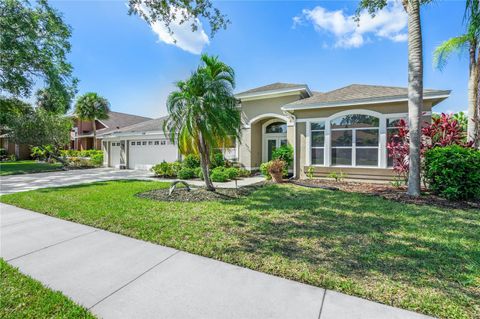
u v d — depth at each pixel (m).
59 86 16.77
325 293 2.69
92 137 32.28
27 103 22.28
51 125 21.44
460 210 6.00
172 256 3.69
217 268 3.31
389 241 4.09
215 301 2.58
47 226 5.20
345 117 11.09
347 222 5.14
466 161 6.85
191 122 7.75
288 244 4.02
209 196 7.98
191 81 8.07
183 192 8.66
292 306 2.48
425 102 9.70
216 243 4.09
